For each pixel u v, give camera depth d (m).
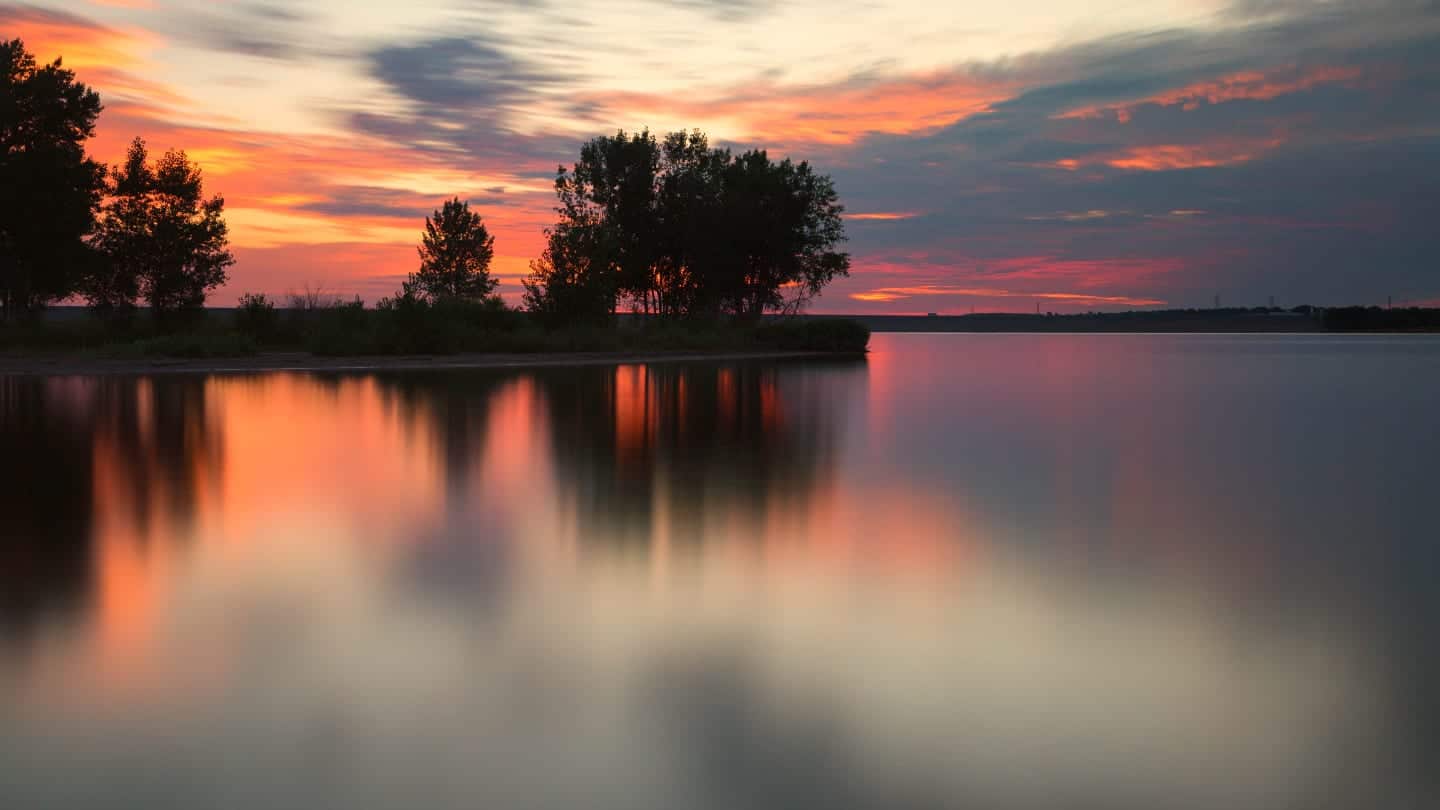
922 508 9.70
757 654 5.27
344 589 6.45
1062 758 4.04
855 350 64.69
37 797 3.59
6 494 9.92
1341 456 14.16
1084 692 4.78
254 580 6.66
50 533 8.10
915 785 3.77
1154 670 5.10
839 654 5.29
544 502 9.78
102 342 43.00
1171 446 15.18
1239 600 6.46
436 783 3.73
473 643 5.38
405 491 10.32
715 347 58.66
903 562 7.43
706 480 11.30
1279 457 14.01
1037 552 7.82
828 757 4.01
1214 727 4.37
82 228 44.75
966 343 98.19
